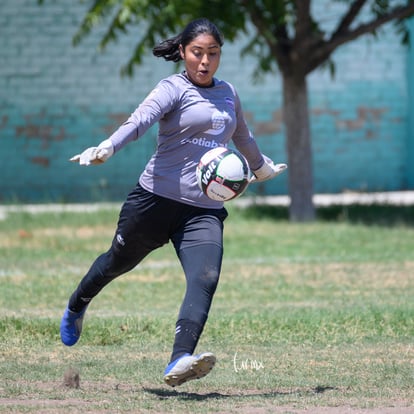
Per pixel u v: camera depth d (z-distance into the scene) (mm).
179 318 20391
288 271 45281
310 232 59875
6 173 84812
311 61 65125
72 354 26641
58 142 85188
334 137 89188
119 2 60562
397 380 23297
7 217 66750
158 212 21500
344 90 89062
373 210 70938
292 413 19641
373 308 34125
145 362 25625
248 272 44875
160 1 57688
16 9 83875
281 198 85250
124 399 20984
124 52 85250
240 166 21094
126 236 21891
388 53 89562
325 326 30422
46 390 21969
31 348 27281
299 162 66312
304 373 24297
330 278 43188
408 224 64500
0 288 38938
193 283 20672
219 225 21594
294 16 67500
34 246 54219
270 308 35125
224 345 28281
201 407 20125
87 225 64062
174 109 21234
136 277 43156
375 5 67062
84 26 61562
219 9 61312
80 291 23250
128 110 85750
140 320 30750
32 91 84625
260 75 86625
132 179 85938
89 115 85375
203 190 21188
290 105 66250
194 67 21234
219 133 21500
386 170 90250
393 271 45281
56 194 85188
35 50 84438
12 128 84625
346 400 21094
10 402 20641
